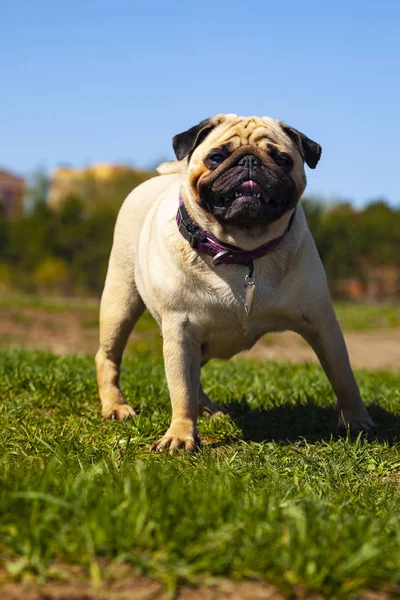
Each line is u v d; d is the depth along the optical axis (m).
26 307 14.68
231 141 3.85
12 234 29.17
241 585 2.21
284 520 2.52
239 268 3.97
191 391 4.17
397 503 2.95
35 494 2.43
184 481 3.04
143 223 4.74
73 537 2.32
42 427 4.35
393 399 5.19
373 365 9.73
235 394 5.51
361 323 14.90
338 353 4.24
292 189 3.86
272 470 3.41
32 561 2.22
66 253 28.47
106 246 27.50
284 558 2.22
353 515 2.70
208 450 3.95
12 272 27.75
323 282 4.13
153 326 12.49
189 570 2.21
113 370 5.09
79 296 27.14
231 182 3.68
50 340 11.98
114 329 5.02
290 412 4.87
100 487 2.78
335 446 3.97
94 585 2.16
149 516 2.44
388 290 25.09
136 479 2.85
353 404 4.36
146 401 5.17
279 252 3.96
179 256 4.00
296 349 11.23
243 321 4.10
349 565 2.18
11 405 4.95
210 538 2.32
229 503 2.57
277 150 3.83
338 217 25.92
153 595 2.14
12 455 3.75
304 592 2.15
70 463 3.47
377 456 3.83
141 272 4.47
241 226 3.83
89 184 33.81
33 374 5.75
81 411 5.05
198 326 4.12
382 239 25.16
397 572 2.24
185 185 4.05
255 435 4.53
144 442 4.17
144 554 2.28
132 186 33.53
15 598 2.10
